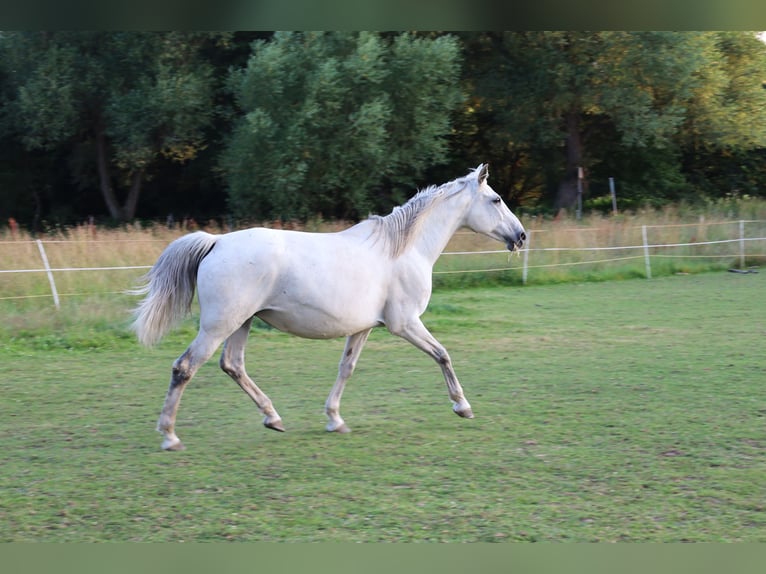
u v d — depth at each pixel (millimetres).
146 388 8992
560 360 10398
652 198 31812
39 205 31688
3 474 5988
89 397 8555
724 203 28234
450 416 7699
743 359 10242
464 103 30219
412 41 26328
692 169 34750
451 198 7367
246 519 5133
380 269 6875
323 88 23922
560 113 29922
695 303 15352
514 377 9422
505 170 34656
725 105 30125
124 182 31141
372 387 9016
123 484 5766
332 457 6402
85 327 11984
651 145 31719
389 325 7055
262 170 24188
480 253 18375
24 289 13375
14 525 5047
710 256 20672
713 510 5246
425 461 6285
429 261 7258
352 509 5289
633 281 18719
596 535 4898
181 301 6508
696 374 9414
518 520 5109
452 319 13492
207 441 6895
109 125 28359
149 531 4965
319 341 12008
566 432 7070
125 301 13234
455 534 4918
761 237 21844
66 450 6621
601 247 20500
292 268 6441
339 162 24750
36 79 27781
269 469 6105
